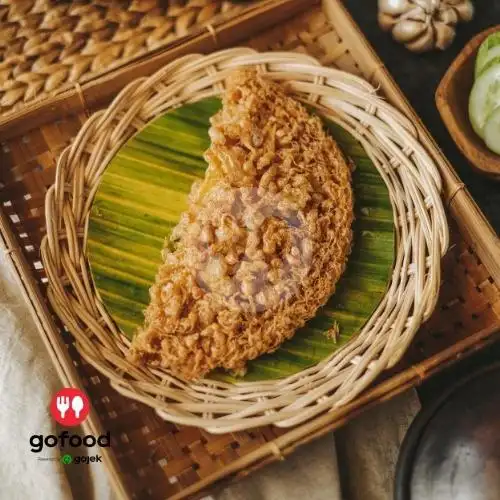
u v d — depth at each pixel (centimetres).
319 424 65
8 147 73
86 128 71
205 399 67
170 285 67
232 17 74
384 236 70
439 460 64
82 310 68
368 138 72
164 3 77
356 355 67
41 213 72
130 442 67
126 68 72
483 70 72
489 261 70
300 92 73
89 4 77
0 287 73
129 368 67
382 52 80
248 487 70
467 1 77
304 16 76
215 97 73
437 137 78
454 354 66
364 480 72
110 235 70
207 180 70
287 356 68
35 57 76
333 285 68
